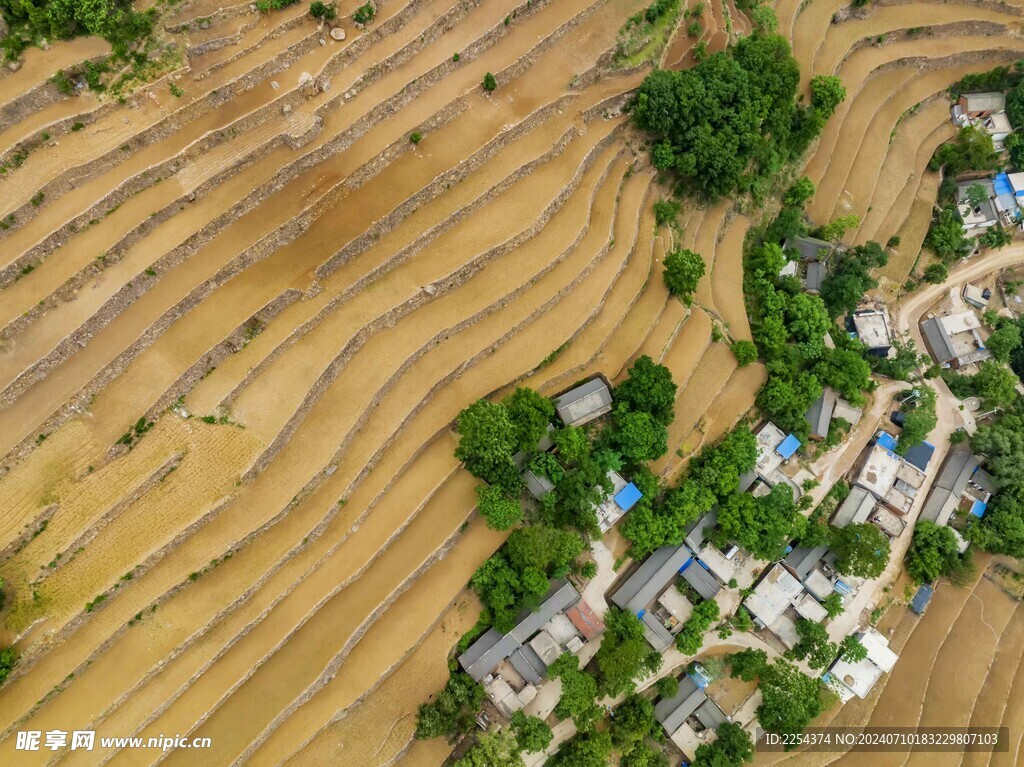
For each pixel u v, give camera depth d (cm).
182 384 4028
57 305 3897
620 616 4591
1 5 3831
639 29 4969
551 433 4525
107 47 4022
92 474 3881
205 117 4206
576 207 4806
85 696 3781
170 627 3928
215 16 4203
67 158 3962
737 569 4994
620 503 4703
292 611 4150
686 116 4778
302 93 4325
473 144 4612
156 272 4050
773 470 5181
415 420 4469
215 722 3981
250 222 4241
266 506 4103
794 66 5147
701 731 4853
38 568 3753
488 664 4381
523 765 4141
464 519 4441
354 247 4359
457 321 4516
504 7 4722
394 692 4284
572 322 4728
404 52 4509
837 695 5097
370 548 4288
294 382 4212
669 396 4544
